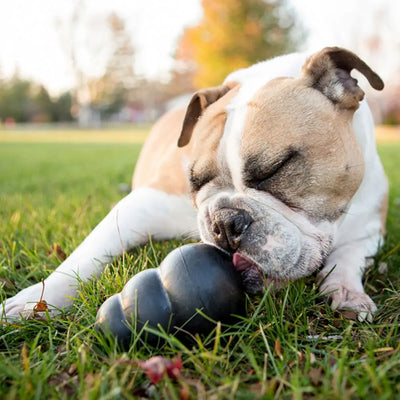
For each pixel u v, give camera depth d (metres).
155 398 0.32
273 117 0.48
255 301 0.46
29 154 2.56
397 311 0.44
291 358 0.36
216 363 0.36
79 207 0.80
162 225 0.58
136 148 3.03
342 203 0.49
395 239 0.67
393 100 6.64
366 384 0.32
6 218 0.78
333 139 0.48
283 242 0.45
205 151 0.51
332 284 0.49
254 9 5.80
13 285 0.52
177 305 0.37
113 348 0.37
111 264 0.50
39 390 0.32
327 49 0.50
